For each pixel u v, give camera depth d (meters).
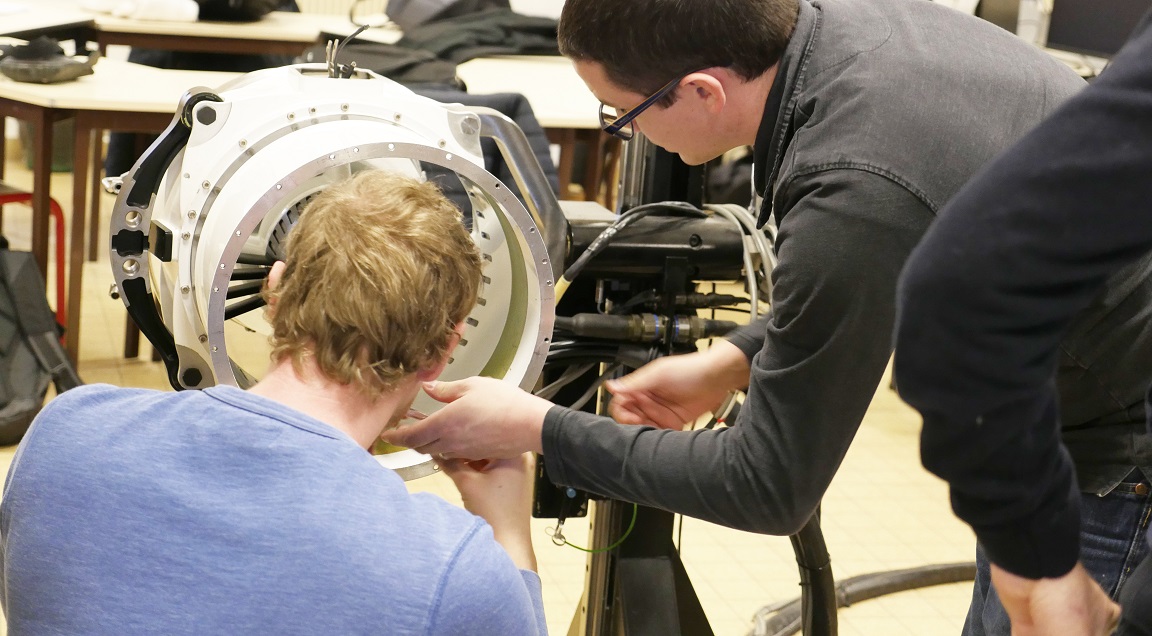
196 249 1.05
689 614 1.46
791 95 1.05
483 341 1.21
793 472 0.99
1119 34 3.43
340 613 0.79
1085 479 1.18
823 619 1.58
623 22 1.06
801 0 1.09
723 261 1.35
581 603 1.61
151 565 0.81
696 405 1.26
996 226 0.59
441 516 0.85
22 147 5.20
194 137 1.05
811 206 0.96
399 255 0.89
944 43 1.07
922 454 0.71
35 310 2.80
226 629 0.79
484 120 1.14
